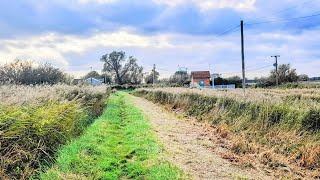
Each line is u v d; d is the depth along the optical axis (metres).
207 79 112.56
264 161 10.31
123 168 9.49
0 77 24.02
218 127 16.09
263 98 16.70
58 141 10.81
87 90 21.78
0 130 8.00
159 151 11.59
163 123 19.62
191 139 14.23
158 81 139.00
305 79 80.62
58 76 27.80
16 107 9.23
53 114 10.69
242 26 32.50
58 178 7.82
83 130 14.44
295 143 11.18
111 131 15.61
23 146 8.45
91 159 9.88
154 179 8.34
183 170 9.19
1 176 7.23
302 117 12.23
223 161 10.47
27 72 25.28
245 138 13.38
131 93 85.81
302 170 9.52
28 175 7.75
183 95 30.14
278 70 75.75
